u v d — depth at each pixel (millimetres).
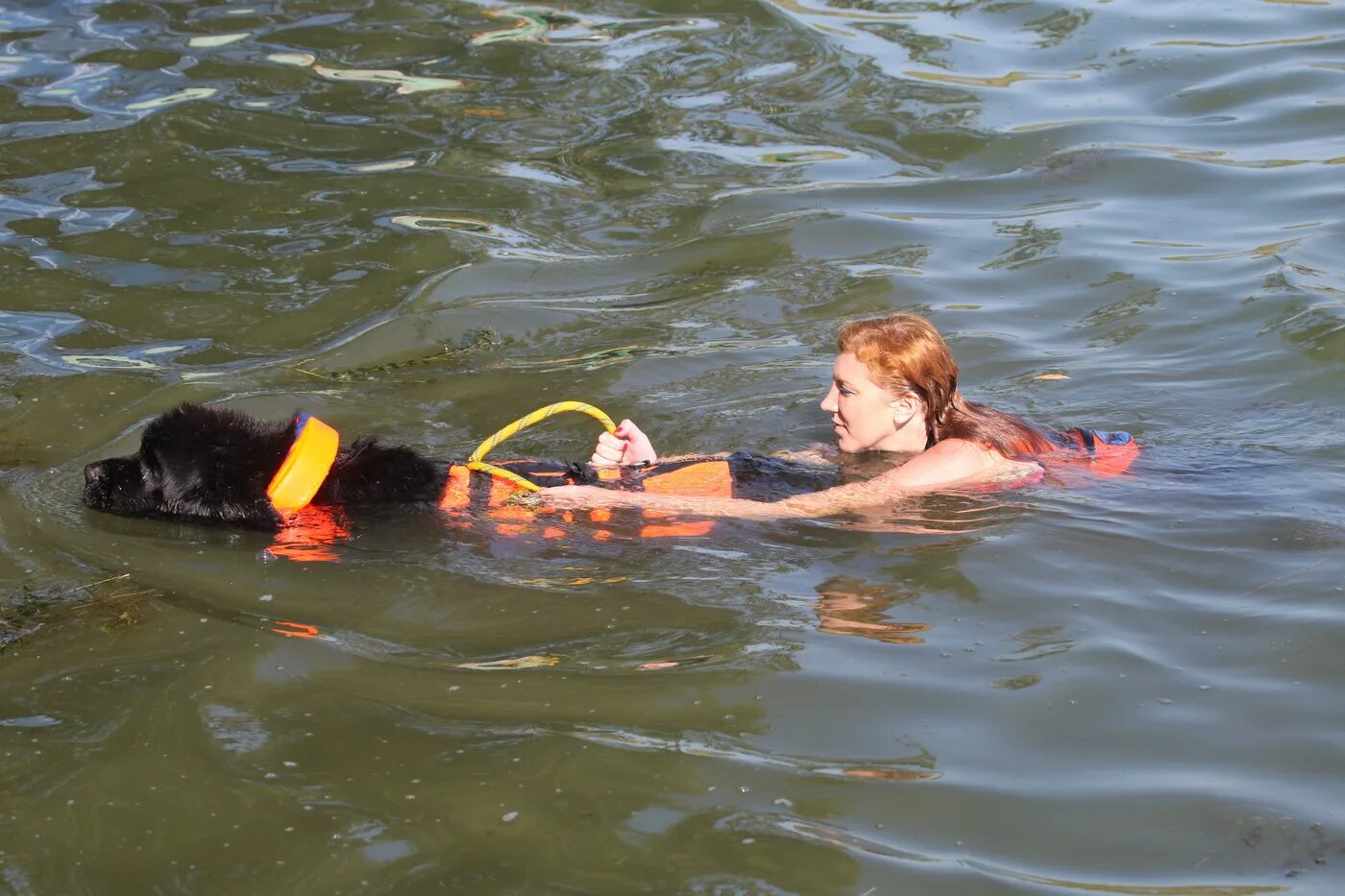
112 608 7309
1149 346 11070
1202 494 8484
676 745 6121
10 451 9148
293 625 7172
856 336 9000
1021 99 16484
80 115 15633
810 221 13508
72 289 11781
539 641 7031
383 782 5898
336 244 12805
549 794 5797
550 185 14281
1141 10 19281
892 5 19766
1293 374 10398
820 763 5980
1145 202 13914
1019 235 13250
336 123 15711
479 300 11828
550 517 8133
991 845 5457
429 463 8320
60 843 5543
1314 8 19016
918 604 7309
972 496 8461
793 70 17516
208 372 10445
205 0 19844
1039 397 10211
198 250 12633
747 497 8500
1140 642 6887
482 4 19828
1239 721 6227
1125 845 5434
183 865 5410
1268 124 15508
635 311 11789
